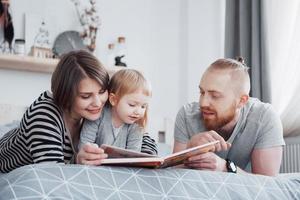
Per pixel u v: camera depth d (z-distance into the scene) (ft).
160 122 9.54
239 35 9.36
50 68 8.80
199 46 10.41
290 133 8.54
